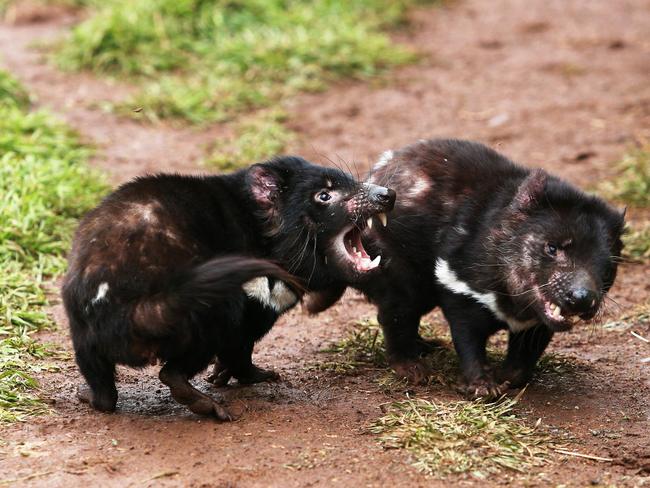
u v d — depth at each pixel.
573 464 11.99
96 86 26.48
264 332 13.73
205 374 14.77
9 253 17.50
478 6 35.12
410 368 14.70
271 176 13.70
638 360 15.62
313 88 27.48
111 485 10.92
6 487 10.80
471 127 25.97
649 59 30.48
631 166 23.45
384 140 24.97
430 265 14.42
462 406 13.14
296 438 12.23
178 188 12.95
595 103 27.42
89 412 12.86
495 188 14.22
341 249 13.88
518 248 13.49
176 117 25.30
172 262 12.01
